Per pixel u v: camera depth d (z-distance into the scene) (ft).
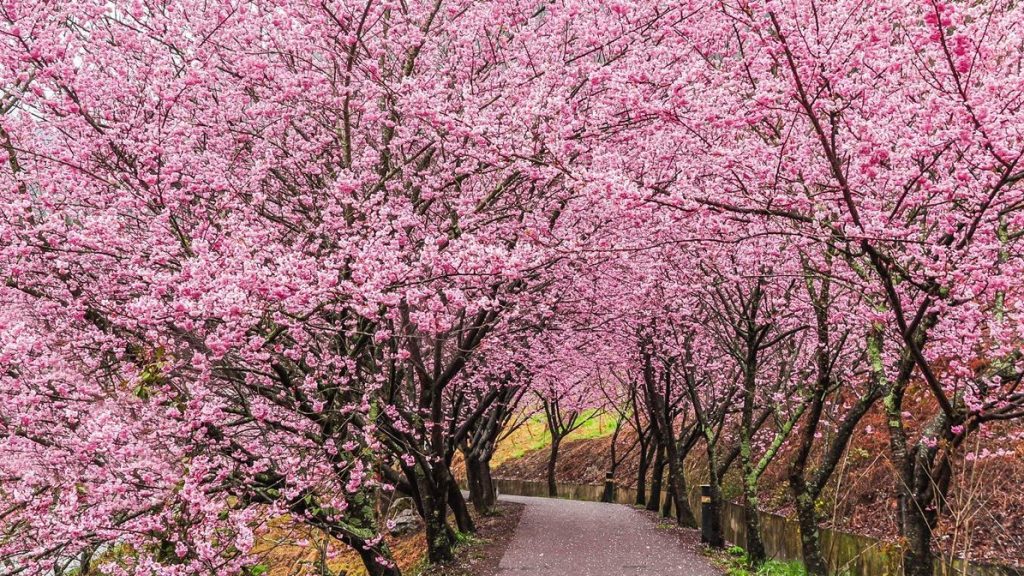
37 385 22.66
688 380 49.67
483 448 66.74
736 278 26.48
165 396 21.57
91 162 25.12
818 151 24.70
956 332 24.59
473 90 30.42
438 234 32.07
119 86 26.96
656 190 18.35
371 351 34.71
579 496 102.17
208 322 24.34
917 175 18.21
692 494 74.90
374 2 26.37
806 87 18.03
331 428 27.84
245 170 32.12
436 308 23.27
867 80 19.81
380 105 31.60
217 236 24.31
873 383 30.99
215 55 28.86
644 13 24.36
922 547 22.44
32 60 21.53
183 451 24.18
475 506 63.87
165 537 21.75
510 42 31.68
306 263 21.02
